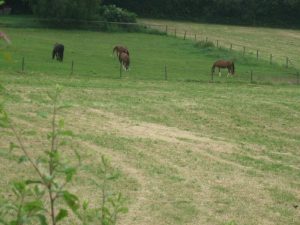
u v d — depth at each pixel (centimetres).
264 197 1981
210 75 5341
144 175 2108
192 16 10625
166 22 9906
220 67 5297
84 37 7319
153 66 5541
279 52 7638
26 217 427
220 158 2517
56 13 8019
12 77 4144
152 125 3112
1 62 4706
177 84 4622
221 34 8994
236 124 3356
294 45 8456
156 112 3450
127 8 10369
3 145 2305
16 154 2167
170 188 1973
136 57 6044
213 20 10531
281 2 10725
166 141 2750
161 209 1739
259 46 8062
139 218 1639
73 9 8062
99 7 8606
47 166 488
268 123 3462
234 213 1778
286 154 2739
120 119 3169
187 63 5944
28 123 2775
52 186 442
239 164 2436
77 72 4738
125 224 1577
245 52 7238
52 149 473
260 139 3045
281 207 1889
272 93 4534
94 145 2506
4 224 440
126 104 3597
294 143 3008
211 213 1755
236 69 5853
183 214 1714
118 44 6925
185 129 3112
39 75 4375
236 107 3794
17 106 3153
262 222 1728
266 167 2423
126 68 5112
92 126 2909
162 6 10525
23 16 8856
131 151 2470
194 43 7394
